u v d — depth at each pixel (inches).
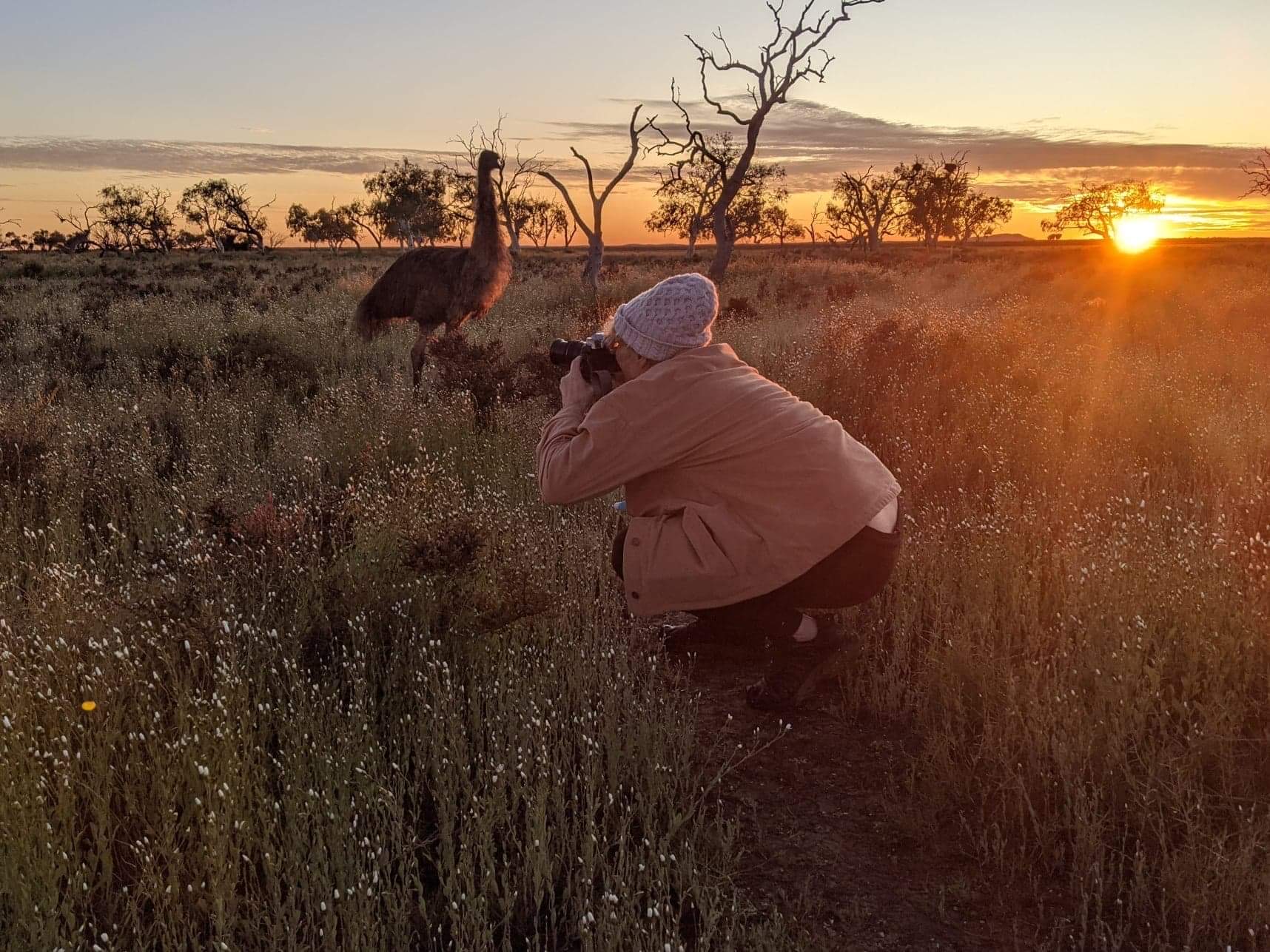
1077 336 437.7
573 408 119.3
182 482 216.8
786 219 3740.2
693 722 133.6
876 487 114.8
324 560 163.3
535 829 103.7
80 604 142.2
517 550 166.6
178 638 133.6
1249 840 100.3
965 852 109.0
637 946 87.7
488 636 142.4
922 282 930.7
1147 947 93.5
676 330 112.5
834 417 275.1
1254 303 565.9
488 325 501.4
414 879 103.0
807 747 131.5
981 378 311.1
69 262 2158.0
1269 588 142.6
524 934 97.7
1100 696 123.1
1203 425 247.1
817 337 386.6
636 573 117.5
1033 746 118.6
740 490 113.4
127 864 103.7
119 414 271.0
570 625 152.5
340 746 115.6
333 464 243.1
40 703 118.3
